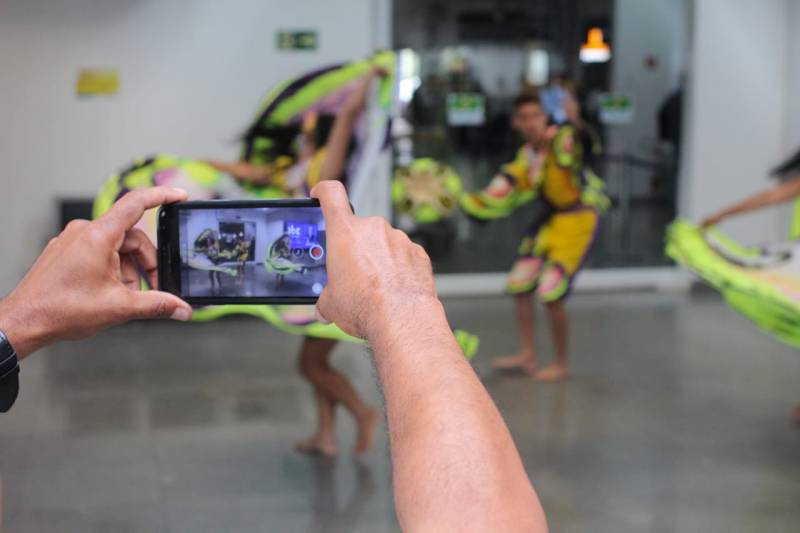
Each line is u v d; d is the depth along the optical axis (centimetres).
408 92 730
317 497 361
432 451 51
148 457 404
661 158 778
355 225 67
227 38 675
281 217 101
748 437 429
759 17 765
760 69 770
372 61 428
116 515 343
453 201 655
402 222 736
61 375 530
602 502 354
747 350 589
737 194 778
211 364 556
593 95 761
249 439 427
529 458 401
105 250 84
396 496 51
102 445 418
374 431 427
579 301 737
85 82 657
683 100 771
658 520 338
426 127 737
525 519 48
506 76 746
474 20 735
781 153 775
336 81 430
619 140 769
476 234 752
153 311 85
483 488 49
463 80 740
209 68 673
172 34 667
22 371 537
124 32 661
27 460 398
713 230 448
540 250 528
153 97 668
